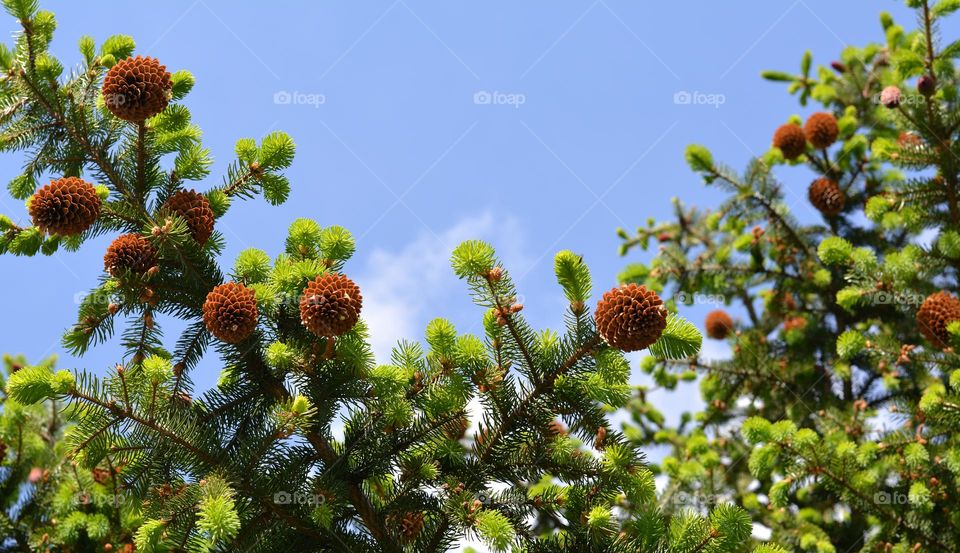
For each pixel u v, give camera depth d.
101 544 3.43
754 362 7.69
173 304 3.64
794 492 7.27
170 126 3.89
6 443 3.41
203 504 2.88
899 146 6.23
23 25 3.51
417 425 3.58
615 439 3.51
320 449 3.58
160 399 3.24
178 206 3.60
